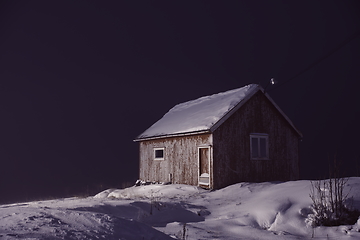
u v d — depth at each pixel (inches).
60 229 178.1
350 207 299.0
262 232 275.7
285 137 779.4
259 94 749.9
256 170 707.4
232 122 689.0
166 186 706.2
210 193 558.3
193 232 266.2
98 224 200.2
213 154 647.8
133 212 350.0
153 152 855.1
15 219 197.6
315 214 298.0
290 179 765.9
